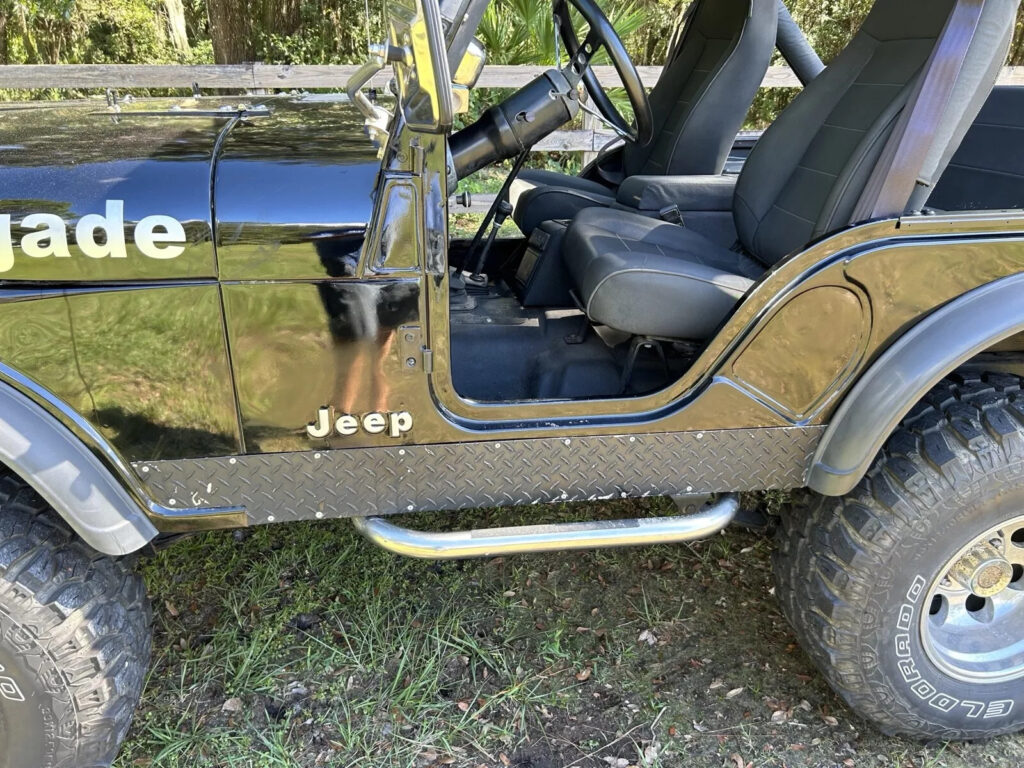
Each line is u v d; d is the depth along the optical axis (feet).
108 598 4.82
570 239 6.77
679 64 9.89
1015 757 6.06
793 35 10.64
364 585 7.50
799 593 5.79
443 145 4.25
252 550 7.96
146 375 4.40
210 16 23.45
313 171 4.40
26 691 4.61
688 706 6.40
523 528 5.19
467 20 4.16
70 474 4.31
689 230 7.59
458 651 6.81
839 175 5.65
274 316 4.39
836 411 5.14
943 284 4.88
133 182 4.28
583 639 7.04
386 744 5.95
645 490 5.25
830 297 4.83
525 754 5.91
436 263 4.41
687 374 4.99
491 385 6.22
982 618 5.99
